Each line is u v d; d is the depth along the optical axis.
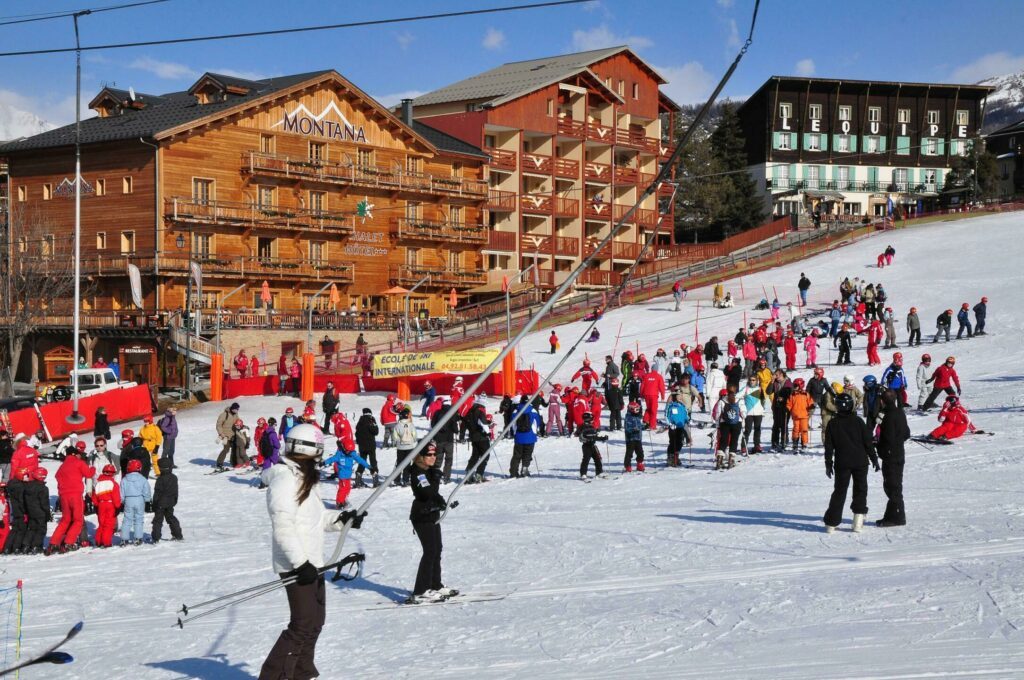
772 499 19.09
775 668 8.32
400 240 72.75
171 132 59.88
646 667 8.66
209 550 18.08
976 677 7.70
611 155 88.69
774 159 120.81
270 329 59.66
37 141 65.81
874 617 9.87
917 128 124.12
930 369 39.72
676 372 38.03
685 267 82.00
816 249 82.25
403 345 61.19
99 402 42.34
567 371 48.75
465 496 22.52
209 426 41.34
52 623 12.45
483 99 83.56
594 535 16.30
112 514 19.30
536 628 10.36
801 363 43.88
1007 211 100.75
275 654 8.01
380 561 15.37
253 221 63.41
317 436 8.15
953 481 19.53
